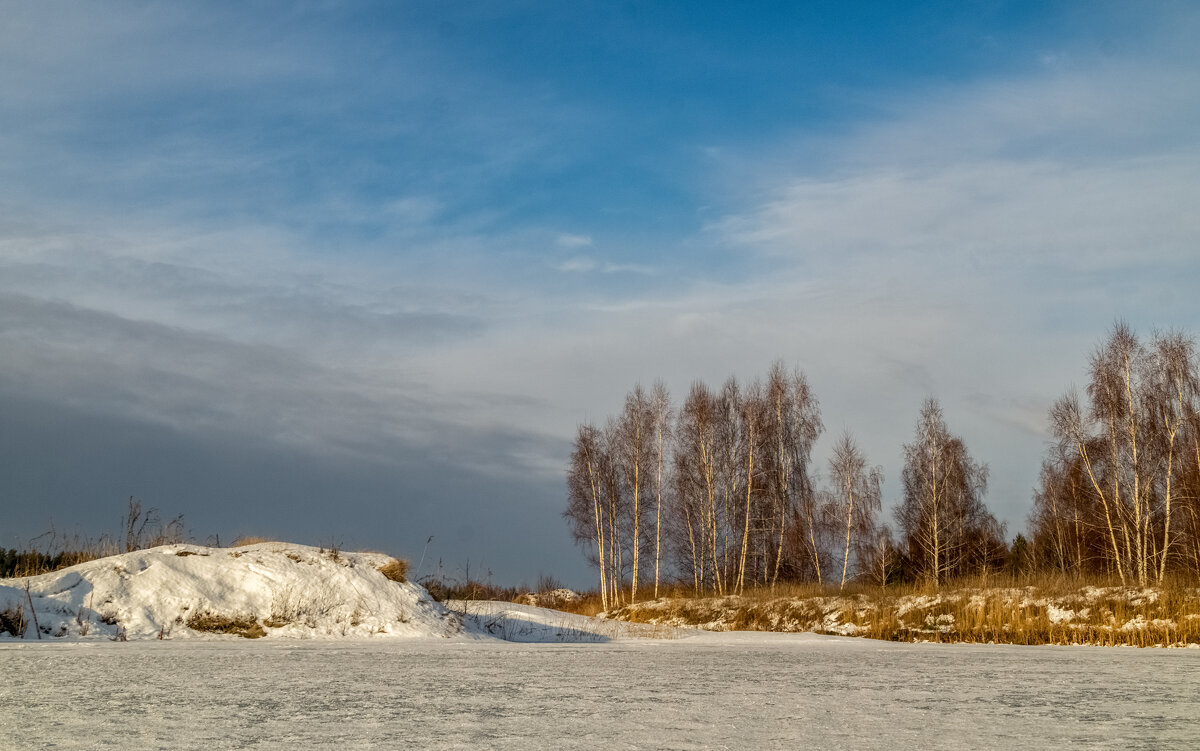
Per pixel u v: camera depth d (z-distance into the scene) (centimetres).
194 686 969
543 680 1093
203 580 1925
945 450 4741
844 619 3194
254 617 1870
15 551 2194
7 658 1263
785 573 4866
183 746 625
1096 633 2605
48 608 1717
